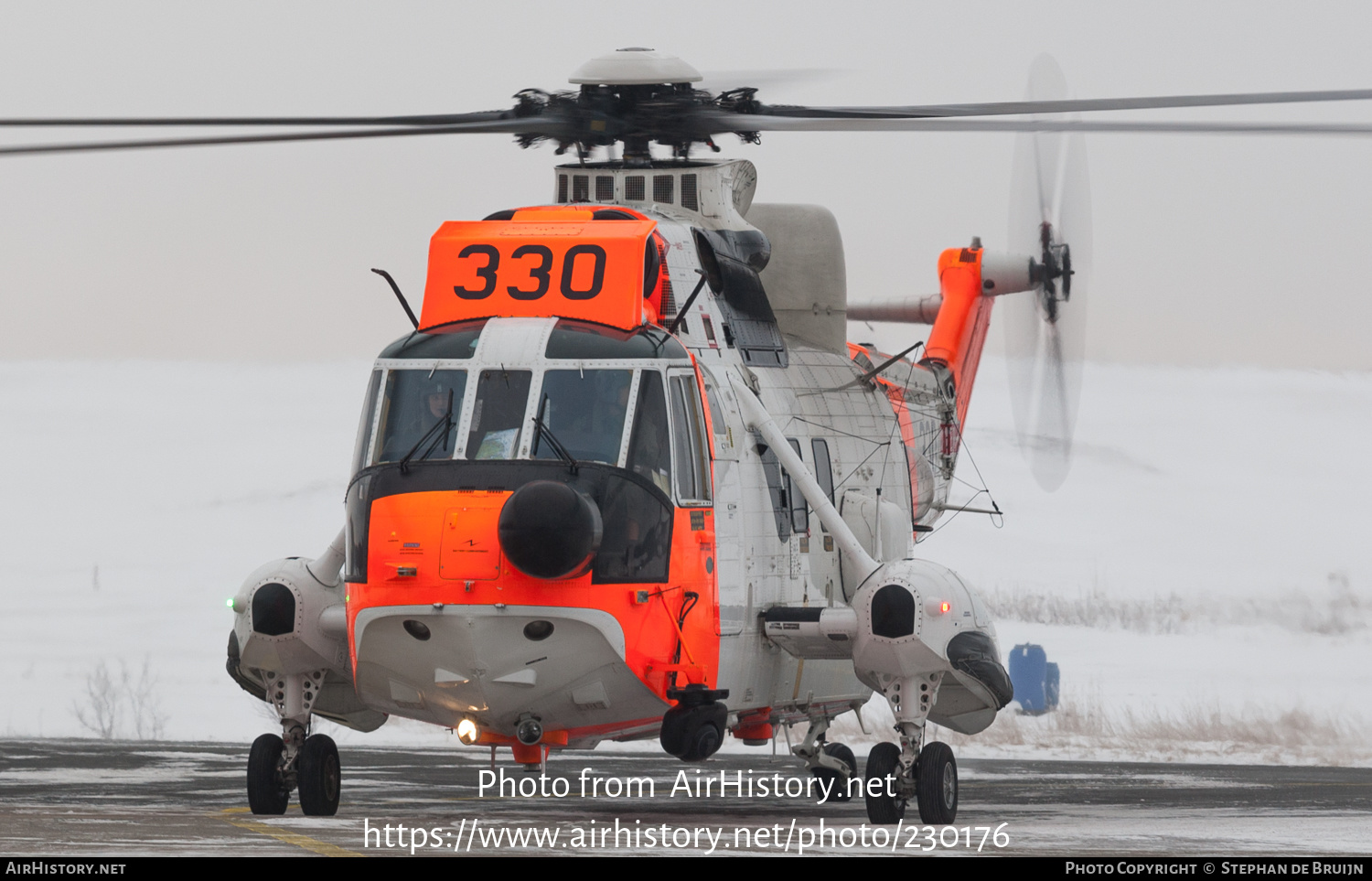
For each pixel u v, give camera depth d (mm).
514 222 60281
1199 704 121750
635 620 53906
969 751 99125
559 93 64750
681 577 55469
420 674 54531
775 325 67375
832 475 66625
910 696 59125
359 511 55250
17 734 118125
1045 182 88812
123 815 57406
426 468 54438
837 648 60062
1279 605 178625
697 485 57000
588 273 57875
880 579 58969
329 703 64375
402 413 56062
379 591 53938
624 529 54062
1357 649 154625
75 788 68688
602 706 55031
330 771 59781
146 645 167250
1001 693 58062
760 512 60781
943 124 57531
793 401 65688
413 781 78062
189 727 121812
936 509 81000
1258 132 54219
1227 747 101188
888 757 59406
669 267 60312
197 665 154500
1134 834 55156
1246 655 150625
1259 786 78125
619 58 63219
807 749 71562
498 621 53031
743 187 68062
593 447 54594
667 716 55281
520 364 55719
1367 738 106000
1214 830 57125
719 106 63906
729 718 60781
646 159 66188
